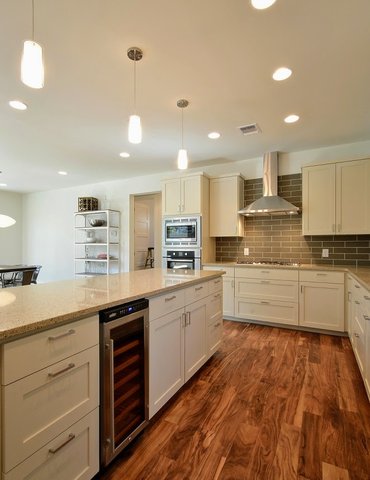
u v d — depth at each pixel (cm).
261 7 149
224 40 175
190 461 145
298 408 190
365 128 316
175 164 460
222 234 430
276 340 321
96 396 132
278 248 418
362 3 149
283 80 220
